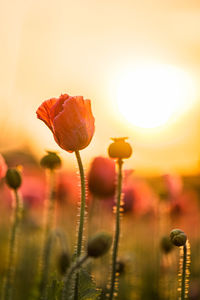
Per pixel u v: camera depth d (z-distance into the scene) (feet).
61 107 6.93
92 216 12.35
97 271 12.70
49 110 7.06
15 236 9.02
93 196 11.96
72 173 16.03
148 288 13.67
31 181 16.78
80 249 6.70
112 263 7.59
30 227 14.87
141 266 15.17
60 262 10.40
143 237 18.13
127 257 12.59
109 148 7.72
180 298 6.77
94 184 11.71
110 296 7.55
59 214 17.42
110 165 11.82
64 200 15.99
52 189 10.55
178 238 6.62
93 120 7.03
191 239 18.94
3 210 18.86
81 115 6.82
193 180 20.34
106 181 11.66
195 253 17.65
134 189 15.37
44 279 10.26
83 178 6.91
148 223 18.06
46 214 10.65
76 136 6.83
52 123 6.99
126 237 18.29
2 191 16.65
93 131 7.02
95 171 11.69
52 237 10.46
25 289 12.56
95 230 12.35
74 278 6.68
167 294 12.55
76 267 6.52
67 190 15.83
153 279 14.07
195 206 17.95
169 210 15.60
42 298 9.67
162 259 12.67
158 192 14.74
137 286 13.09
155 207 15.44
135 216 17.24
